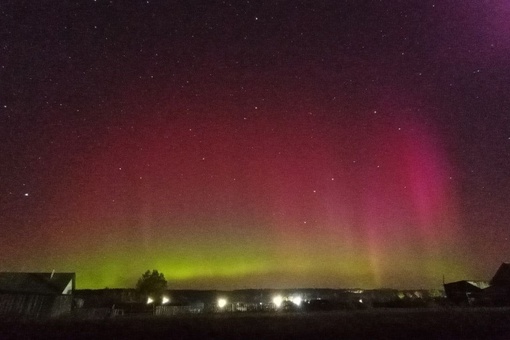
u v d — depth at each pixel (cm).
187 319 1602
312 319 1579
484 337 1305
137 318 1733
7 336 1301
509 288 3316
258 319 1563
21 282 3347
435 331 1377
